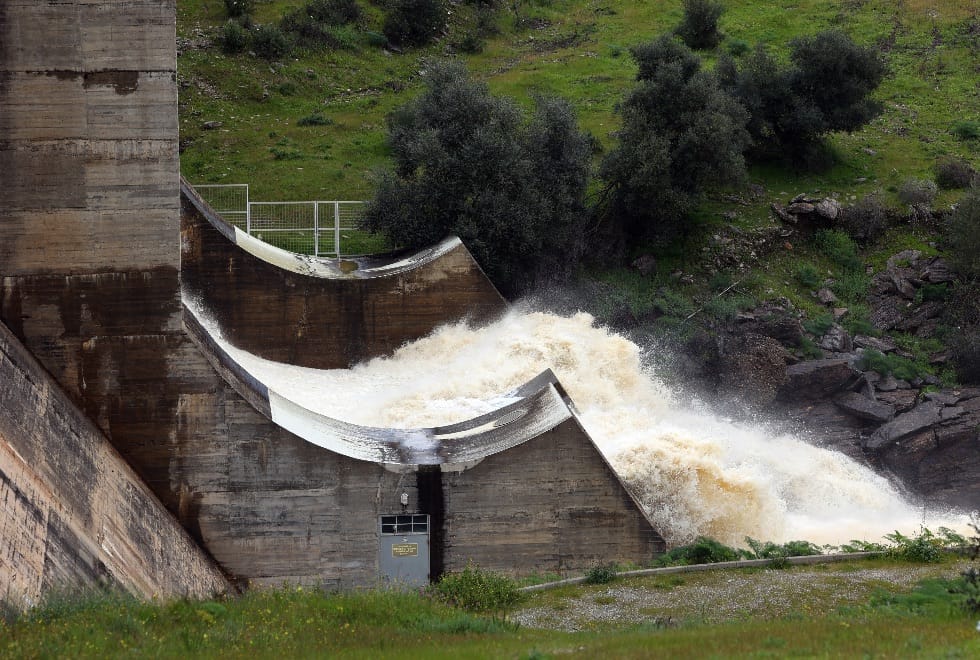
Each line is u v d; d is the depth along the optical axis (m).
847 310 64.94
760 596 38.19
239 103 77.44
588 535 42.31
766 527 48.19
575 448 42.25
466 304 57.97
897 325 64.50
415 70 84.00
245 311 56.22
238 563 41.25
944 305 64.75
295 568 41.38
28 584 31.20
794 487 55.03
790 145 73.25
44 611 30.30
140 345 40.97
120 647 28.62
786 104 72.50
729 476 48.00
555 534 42.19
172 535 39.78
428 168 62.00
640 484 47.75
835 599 37.75
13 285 40.69
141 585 36.06
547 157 64.44
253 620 32.97
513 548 42.09
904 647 28.11
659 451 48.19
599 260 65.75
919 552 41.69
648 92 66.50
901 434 56.75
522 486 42.12
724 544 46.06
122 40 40.72
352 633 32.06
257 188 69.31
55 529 33.91
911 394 59.66
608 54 85.38
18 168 40.66
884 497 55.44
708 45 85.50
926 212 69.81
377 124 76.56
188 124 75.00
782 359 60.09
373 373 56.78
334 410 52.81
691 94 66.19
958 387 60.69
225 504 41.22
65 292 40.78
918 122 78.25
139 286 40.91
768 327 62.12
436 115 64.12
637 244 67.06
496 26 89.81
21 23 40.59
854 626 31.66
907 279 66.44
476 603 37.50
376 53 84.75
